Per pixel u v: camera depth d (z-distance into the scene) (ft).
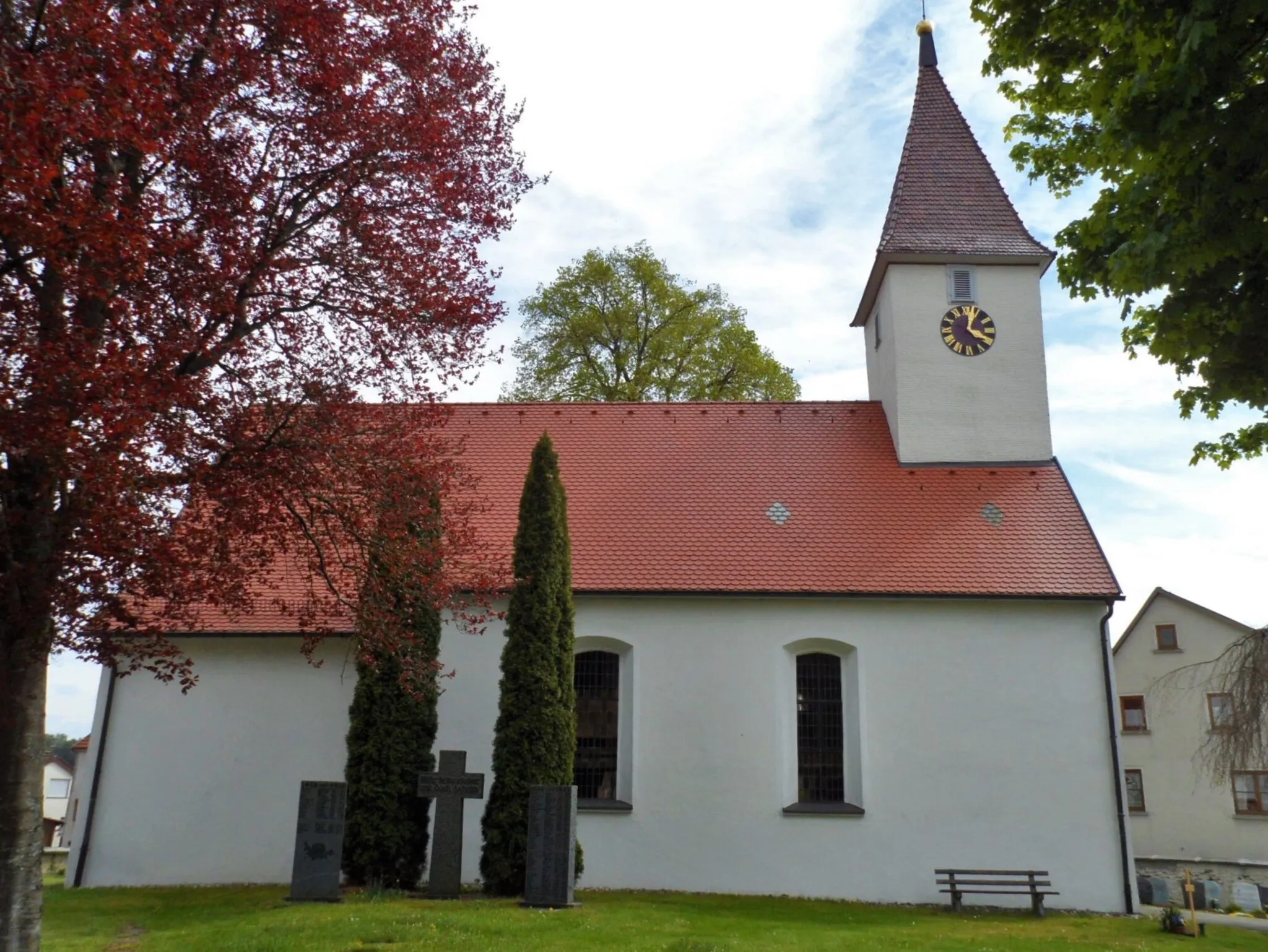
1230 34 30.68
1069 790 63.31
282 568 70.28
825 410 83.35
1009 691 65.05
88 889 62.08
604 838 63.00
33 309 34.76
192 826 64.90
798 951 43.52
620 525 72.59
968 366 78.89
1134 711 129.70
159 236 35.68
